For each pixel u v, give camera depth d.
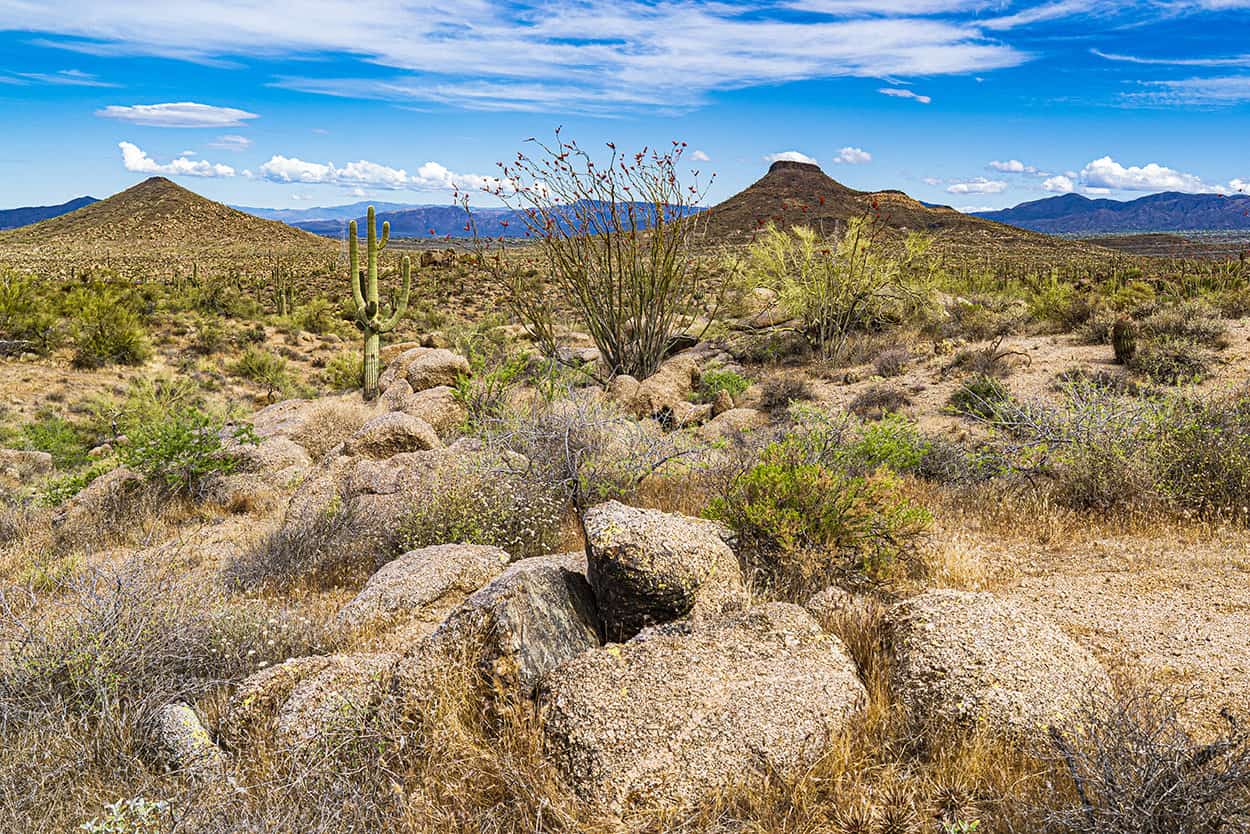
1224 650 4.07
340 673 4.02
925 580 5.47
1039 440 7.94
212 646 4.74
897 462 8.48
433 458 9.23
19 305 27.22
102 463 14.08
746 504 5.73
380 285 58.84
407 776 3.33
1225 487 6.61
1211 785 2.65
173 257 132.25
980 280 30.17
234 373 27.64
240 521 9.29
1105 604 4.85
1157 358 12.70
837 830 2.90
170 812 3.06
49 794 3.38
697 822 2.96
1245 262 26.28
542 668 3.78
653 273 16.06
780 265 19.92
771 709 3.35
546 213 15.94
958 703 3.38
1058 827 2.74
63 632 4.51
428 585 5.78
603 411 9.71
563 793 3.08
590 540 4.36
